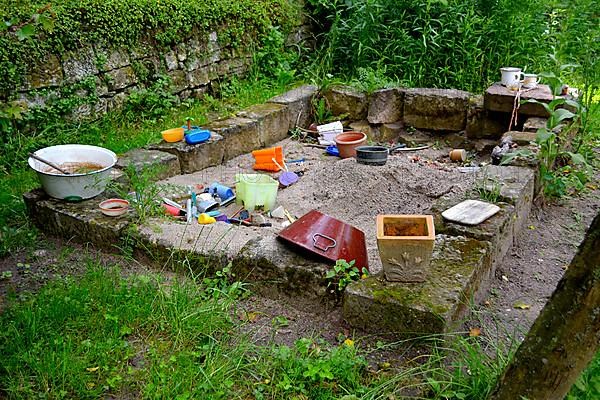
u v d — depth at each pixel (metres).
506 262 3.26
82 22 4.93
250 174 4.13
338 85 5.95
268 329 2.61
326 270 2.70
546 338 1.61
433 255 2.73
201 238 3.09
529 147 4.15
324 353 2.36
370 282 2.55
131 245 3.16
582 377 2.02
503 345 2.47
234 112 5.70
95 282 2.84
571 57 5.88
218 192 3.99
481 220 3.03
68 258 3.22
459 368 2.21
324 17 7.71
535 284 3.05
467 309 2.59
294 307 2.78
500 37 6.23
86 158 3.73
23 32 3.64
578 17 6.40
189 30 5.88
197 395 2.16
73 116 4.89
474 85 6.17
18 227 3.51
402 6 6.63
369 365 2.33
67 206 3.45
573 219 3.82
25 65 4.55
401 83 6.12
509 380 1.71
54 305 2.63
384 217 2.58
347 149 4.93
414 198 3.92
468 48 6.22
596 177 4.46
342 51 6.91
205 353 2.39
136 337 2.52
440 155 5.23
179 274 3.03
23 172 4.23
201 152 4.56
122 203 3.43
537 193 3.91
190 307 2.63
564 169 4.10
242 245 2.98
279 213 3.74
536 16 6.39
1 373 2.25
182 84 5.88
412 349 2.39
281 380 2.24
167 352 2.42
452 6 6.39
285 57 6.91
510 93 5.00
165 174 4.28
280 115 5.48
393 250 2.45
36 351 2.35
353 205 3.91
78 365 2.29
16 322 2.52
